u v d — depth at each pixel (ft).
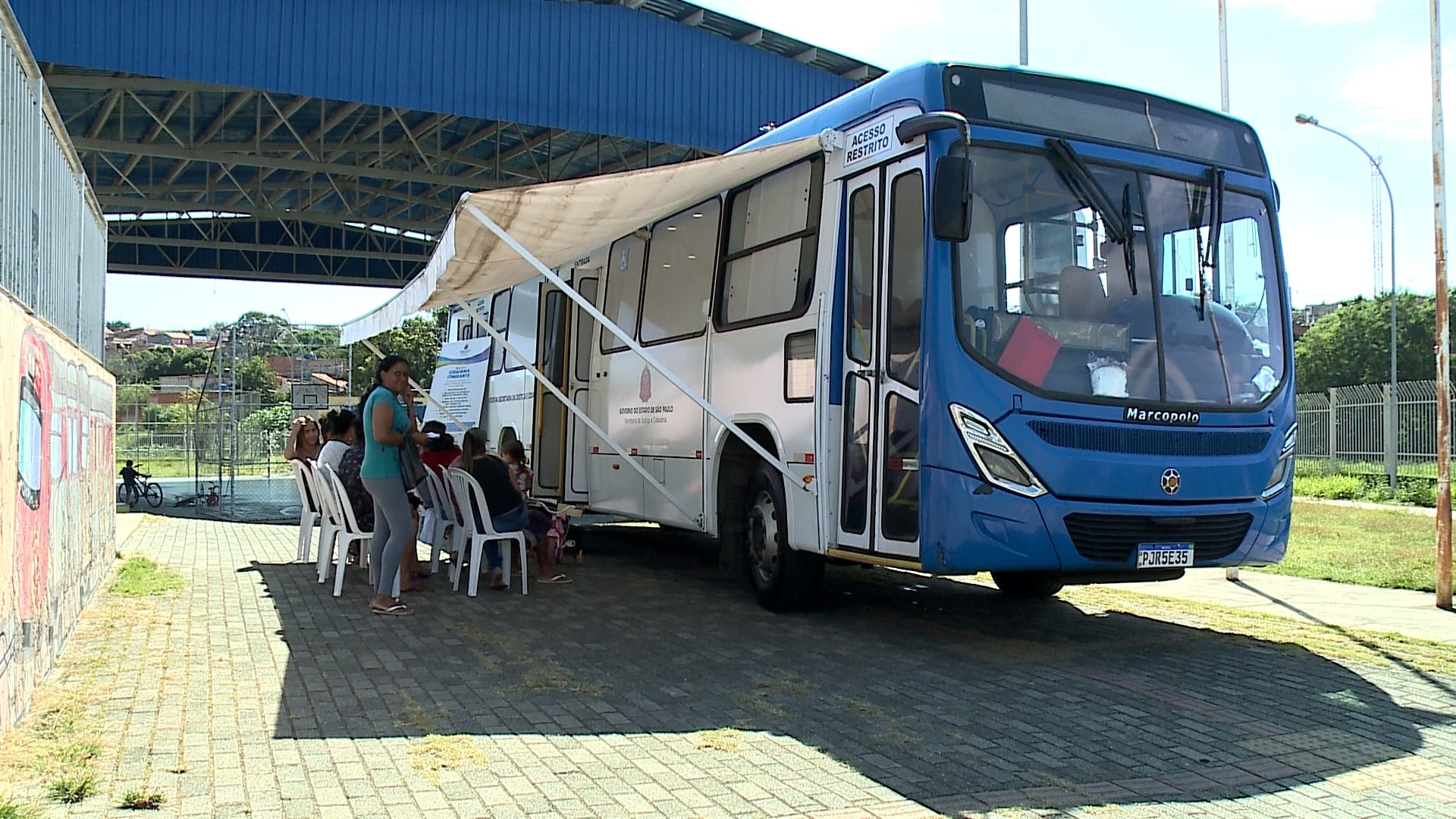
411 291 32.60
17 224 18.51
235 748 16.30
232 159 64.85
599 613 27.86
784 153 25.80
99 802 13.93
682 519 31.68
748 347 28.25
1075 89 23.82
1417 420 75.97
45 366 19.97
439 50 55.72
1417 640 24.66
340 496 30.68
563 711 18.71
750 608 28.63
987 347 21.62
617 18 60.59
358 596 30.25
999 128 22.65
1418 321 148.77
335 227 104.53
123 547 42.47
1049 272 22.49
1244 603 29.96
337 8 53.21
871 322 23.68
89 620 25.96
